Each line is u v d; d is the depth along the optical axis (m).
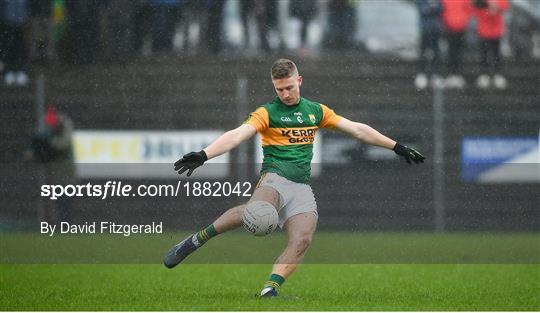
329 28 60.47
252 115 28.45
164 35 59.31
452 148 59.62
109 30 58.94
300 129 28.75
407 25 60.94
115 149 57.03
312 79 60.03
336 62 60.12
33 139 56.88
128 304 27.34
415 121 59.66
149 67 58.72
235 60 59.25
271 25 60.03
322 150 58.34
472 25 60.97
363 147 58.41
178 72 58.78
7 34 58.56
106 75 58.25
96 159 56.84
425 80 60.19
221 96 58.72
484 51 60.84
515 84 60.69
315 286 33.59
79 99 57.78
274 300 27.83
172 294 30.41
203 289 32.22
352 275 37.72
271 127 28.61
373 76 60.16
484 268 40.78
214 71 59.00
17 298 29.25
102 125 57.50
